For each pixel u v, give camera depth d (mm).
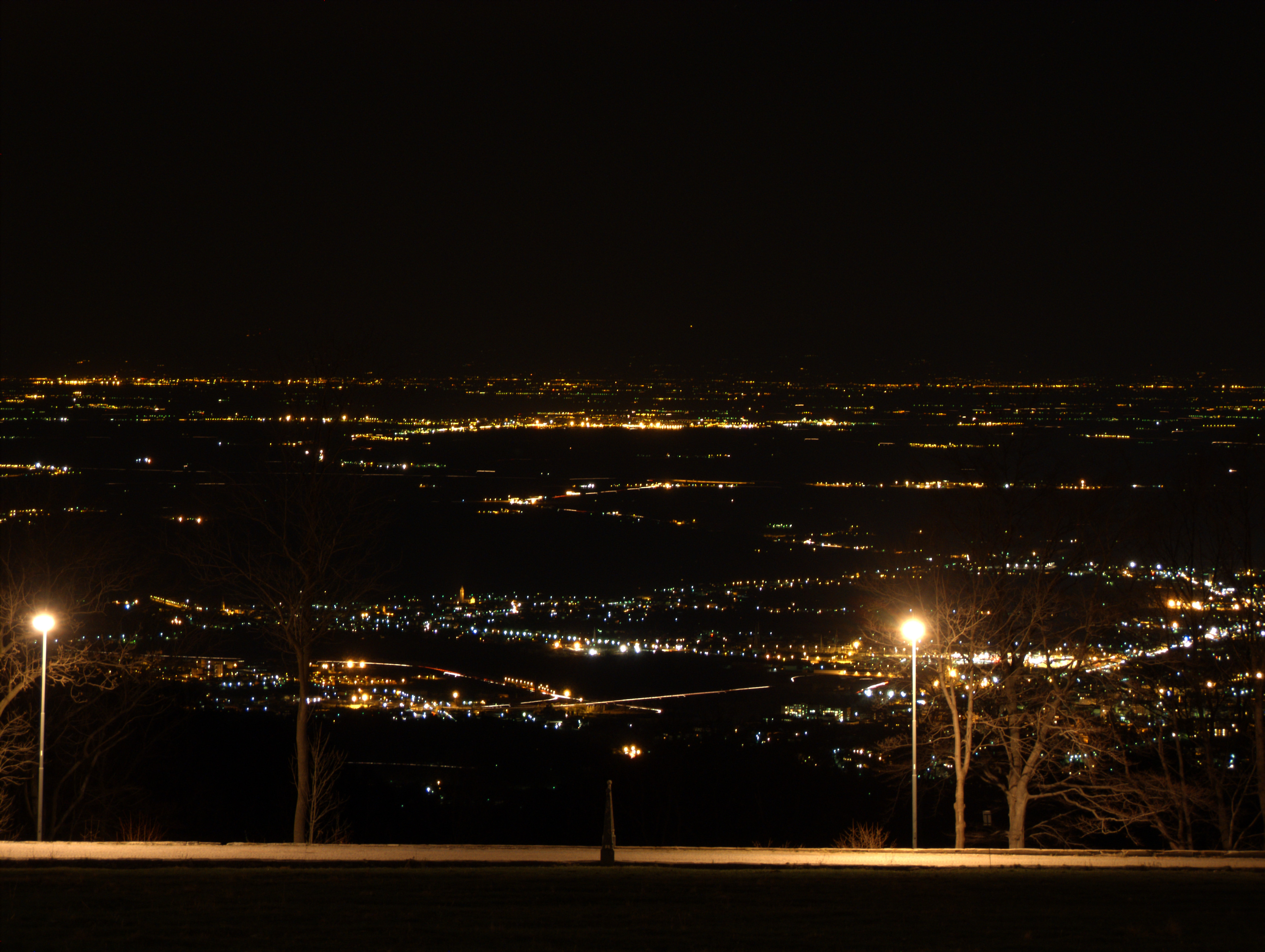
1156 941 11328
